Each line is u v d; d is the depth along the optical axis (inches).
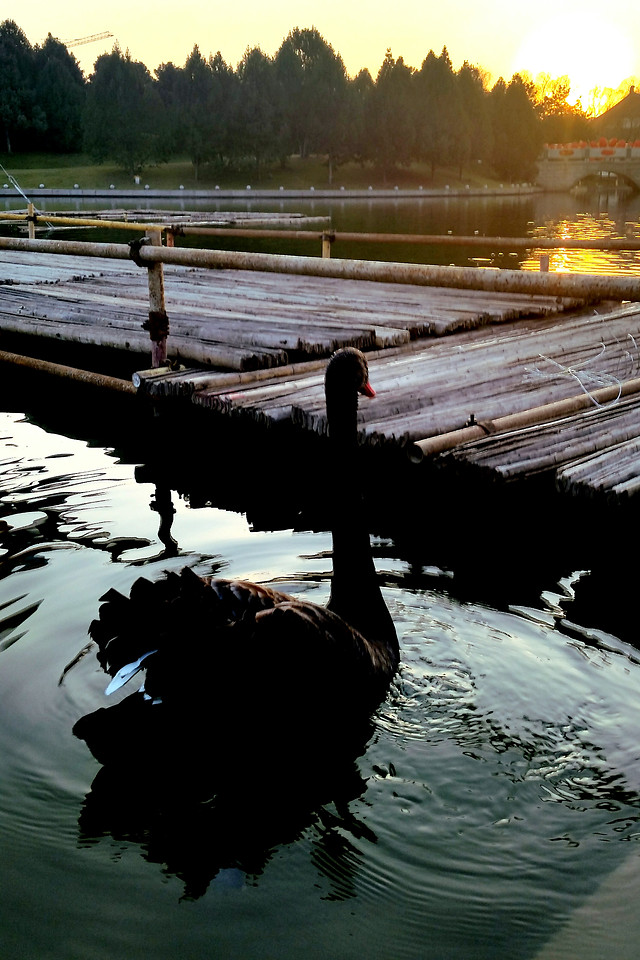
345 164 4441.4
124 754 105.3
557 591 154.3
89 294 397.4
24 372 340.5
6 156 4001.0
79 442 253.3
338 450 127.6
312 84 3853.3
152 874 87.8
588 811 97.0
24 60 4126.5
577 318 341.7
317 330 293.0
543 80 5472.4
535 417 208.7
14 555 163.0
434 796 99.7
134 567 156.9
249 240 988.6
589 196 3193.9
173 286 424.2
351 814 96.6
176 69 5059.1
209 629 100.3
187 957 77.9
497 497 191.8
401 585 156.6
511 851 90.9
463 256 824.3
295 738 109.7
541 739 109.7
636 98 5984.3
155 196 2534.5
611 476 175.8
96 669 122.5
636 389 232.5
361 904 84.1
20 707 114.0
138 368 325.1
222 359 260.8
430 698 118.4
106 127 3371.1
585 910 83.2
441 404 223.8
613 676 123.6
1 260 565.3
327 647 109.3
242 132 3607.3
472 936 80.4
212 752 106.3
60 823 94.8
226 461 236.7
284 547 169.2
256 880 87.1
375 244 982.4
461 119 4151.1
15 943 79.3
